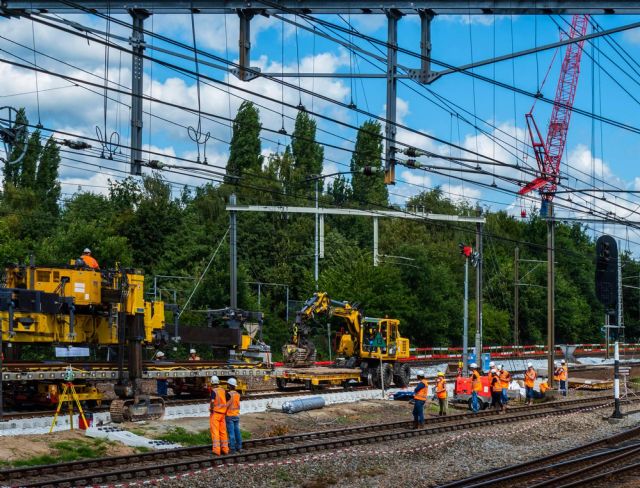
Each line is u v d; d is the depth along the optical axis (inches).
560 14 688.4
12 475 701.3
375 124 3484.3
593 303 3858.3
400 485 753.6
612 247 1185.4
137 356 1053.2
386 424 1115.9
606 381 1845.5
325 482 763.4
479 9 709.3
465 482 747.4
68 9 730.8
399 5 725.3
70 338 1047.0
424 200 3843.5
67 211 2883.9
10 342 1034.1
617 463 879.7
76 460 774.5
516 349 2753.4
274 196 3014.3
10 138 731.4
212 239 2733.8
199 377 1269.7
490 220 4035.4
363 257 2487.7
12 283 1074.1
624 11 665.0
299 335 1584.6
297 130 3408.0
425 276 2652.6
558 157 3120.1
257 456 856.9
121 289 1030.4
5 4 721.0
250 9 727.7
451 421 1223.5
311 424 1151.6
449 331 2748.5
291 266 2854.3
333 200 3302.2
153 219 2743.6
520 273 3368.6
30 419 960.9
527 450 981.2
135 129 763.4
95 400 1093.8
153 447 872.9
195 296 2252.7
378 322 1593.3
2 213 2493.8
